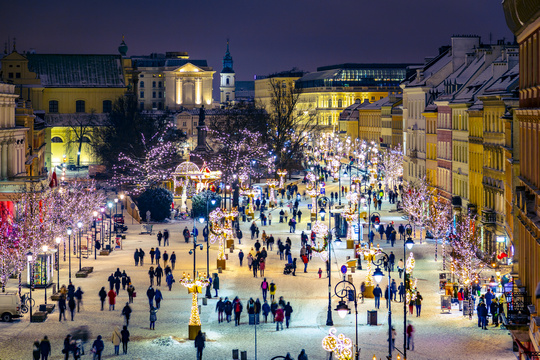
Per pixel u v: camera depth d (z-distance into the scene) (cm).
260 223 11594
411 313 6184
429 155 12750
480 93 9925
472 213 9275
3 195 9138
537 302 3947
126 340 5316
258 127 18000
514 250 5775
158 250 8369
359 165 19475
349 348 4334
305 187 16512
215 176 13512
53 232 9012
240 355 5078
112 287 6744
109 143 17700
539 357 3453
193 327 5638
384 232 10231
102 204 12019
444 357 5009
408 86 14450
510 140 7094
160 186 14512
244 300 6800
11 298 6144
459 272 6556
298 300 6750
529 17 3825
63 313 6159
